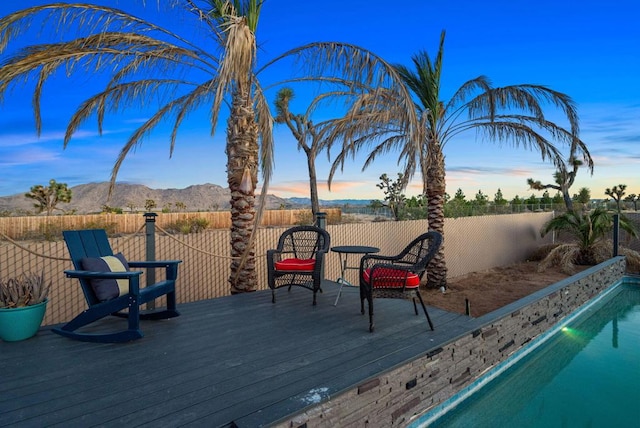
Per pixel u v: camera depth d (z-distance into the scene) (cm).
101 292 338
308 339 339
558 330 638
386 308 451
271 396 230
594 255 1195
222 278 712
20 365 274
